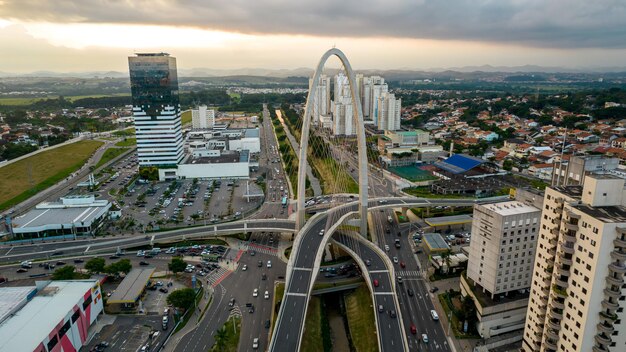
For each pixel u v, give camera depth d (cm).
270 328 14450
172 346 13488
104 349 13338
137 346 13475
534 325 12800
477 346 13762
